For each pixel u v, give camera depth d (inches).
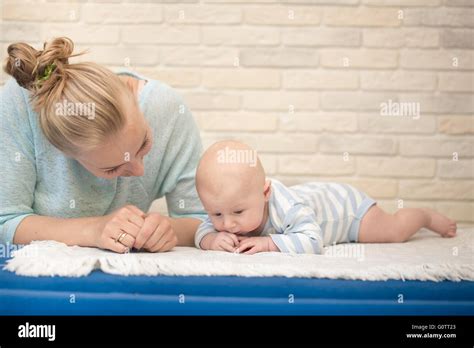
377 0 88.9
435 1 89.4
